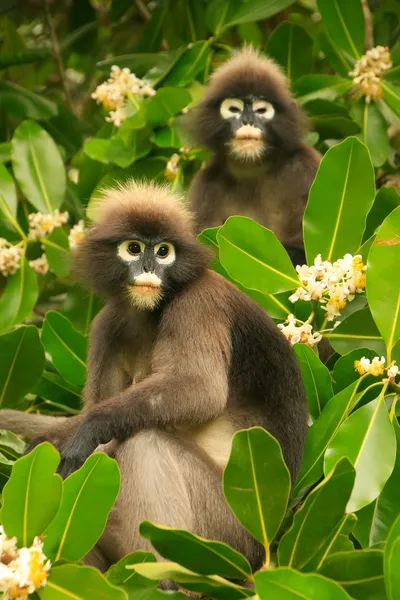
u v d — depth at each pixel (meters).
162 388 8.71
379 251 8.52
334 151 9.41
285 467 7.04
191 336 8.94
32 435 10.08
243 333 9.20
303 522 7.04
